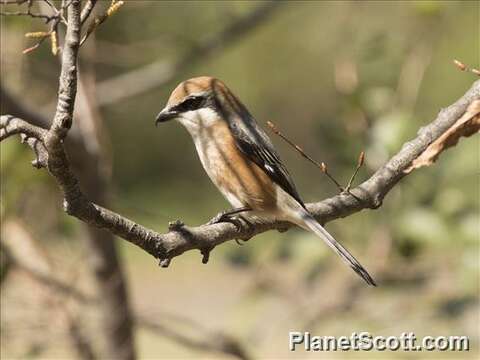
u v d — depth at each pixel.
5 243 10.30
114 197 10.96
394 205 9.88
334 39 16.02
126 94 12.79
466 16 16.78
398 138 9.83
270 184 8.15
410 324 9.59
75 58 4.82
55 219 11.32
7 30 11.22
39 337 10.23
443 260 9.88
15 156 10.31
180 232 5.87
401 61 11.63
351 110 10.47
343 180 10.49
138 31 14.55
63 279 11.09
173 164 30.92
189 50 12.84
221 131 8.41
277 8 13.11
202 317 19.22
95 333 10.52
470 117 6.68
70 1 4.80
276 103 23.78
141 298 21.39
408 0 12.24
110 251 10.62
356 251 10.05
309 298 10.20
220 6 14.19
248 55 21.11
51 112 11.47
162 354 16.75
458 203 9.53
